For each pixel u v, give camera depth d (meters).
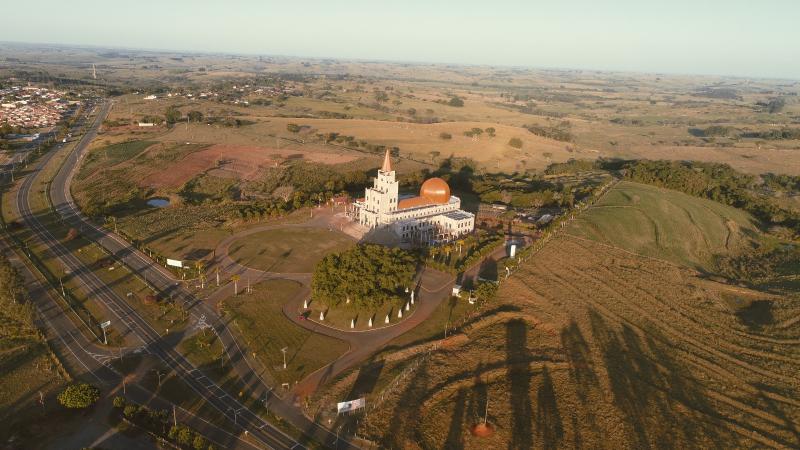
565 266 152.38
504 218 193.75
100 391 88.62
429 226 173.75
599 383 97.88
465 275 143.62
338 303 119.06
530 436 83.94
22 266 138.88
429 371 100.00
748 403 93.75
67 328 109.94
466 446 81.44
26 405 85.56
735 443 82.94
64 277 133.50
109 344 104.62
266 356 102.50
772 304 137.25
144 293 126.44
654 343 114.00
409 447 80.44
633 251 172.62
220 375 96.38
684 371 103.50
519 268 148.00
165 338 107.88
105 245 156.00
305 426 84.31
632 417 88.62
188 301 123.44
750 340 117.62
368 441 81.06
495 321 120.38
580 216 194.25
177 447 78.19
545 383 97.69
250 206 187.50
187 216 184.38
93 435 79.88
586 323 120.69
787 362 107.88
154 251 151.25
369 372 98.69
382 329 114.25
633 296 137.12
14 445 76.50
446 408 89.94
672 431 85.44
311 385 94.38
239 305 121.94
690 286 148.25
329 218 184.38
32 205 190.50
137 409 82.50
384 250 128.50
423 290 133.50
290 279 136.88
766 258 185.62
